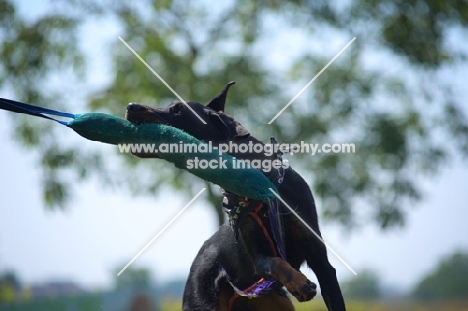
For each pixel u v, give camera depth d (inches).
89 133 257.9
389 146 621.6
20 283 914.7
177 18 634.2
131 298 832.3
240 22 637.9
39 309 772.6
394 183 629.0
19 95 630.5
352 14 633.0
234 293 293.1
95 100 609.6
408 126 650.2
